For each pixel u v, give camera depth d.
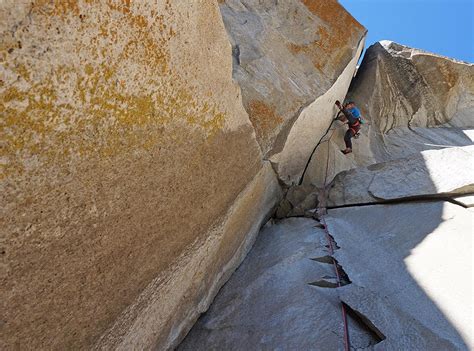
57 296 1.27
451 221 3.22
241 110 2.49
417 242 3.05
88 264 1.38
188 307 2.50
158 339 2.17
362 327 2.28
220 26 2.03
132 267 1.67
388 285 2.52
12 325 1.12
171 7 1.53
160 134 1.64
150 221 1.72
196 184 2.09
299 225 4.11
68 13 1.06
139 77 1.41
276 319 2.50
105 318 1.56
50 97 1.06
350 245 3.29
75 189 1.23
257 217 3.80
